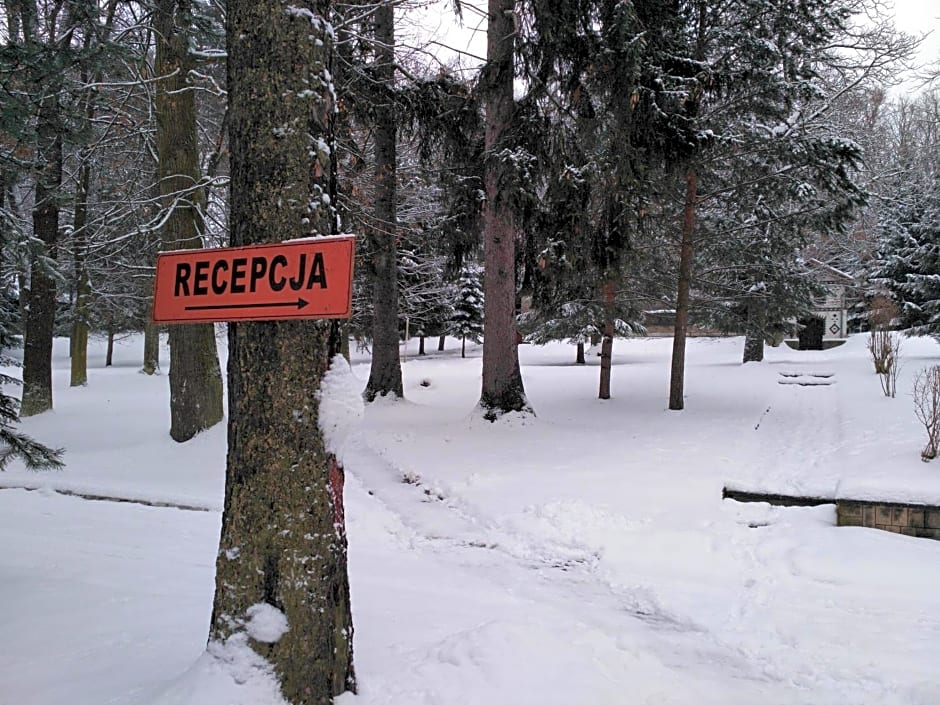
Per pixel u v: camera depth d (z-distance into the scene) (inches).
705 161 431.5
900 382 544.1
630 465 315.9
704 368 744.3
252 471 105.7
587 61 373.1
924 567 199.9
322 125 108.8
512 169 373.7
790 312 540.1
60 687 118.3
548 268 404.5
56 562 206.7
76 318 795.4
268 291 104.8
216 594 108.8
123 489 321.1
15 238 330.3
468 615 162.4
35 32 297.0
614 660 137.6
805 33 407.5
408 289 807.7
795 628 162.4
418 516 267.7
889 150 1171.3
